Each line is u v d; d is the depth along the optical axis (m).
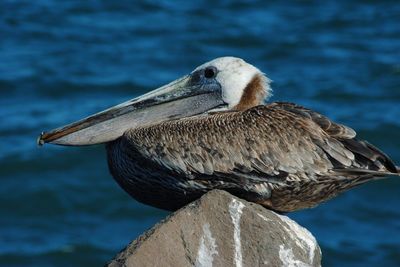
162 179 10.22
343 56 32.44
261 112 10.08
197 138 10.03
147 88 28.91
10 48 32.25
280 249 9.16
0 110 26.86
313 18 36.78
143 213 21.98
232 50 33.31
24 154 24.14
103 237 21.17
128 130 10.45
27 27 34.41
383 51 33.00
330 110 27.56
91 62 30.94
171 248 9.09
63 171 23.58
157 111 10.79
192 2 38.34
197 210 9.18
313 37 34.56
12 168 23.64
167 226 9.12
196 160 9.97
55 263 20.33
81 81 28.97
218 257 9.15
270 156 9.81
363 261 20.14
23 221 21.89
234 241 9.16
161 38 34.09
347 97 28.41
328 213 21.70
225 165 9.90
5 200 22.55
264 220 9.18
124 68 30.59
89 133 10.52
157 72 30.48
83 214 22.09
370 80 29.77
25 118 26.30
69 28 34.62
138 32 34.56
